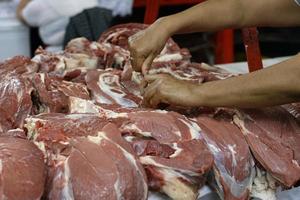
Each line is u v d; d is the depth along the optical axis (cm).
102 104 128
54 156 104
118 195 98
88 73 148
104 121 112
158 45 140
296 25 144
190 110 128
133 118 114
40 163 98
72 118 115
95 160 101
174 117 117
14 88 125
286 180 115
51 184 100
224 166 114
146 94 127
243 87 113
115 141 106
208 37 349
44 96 129
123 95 138
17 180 93
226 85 116
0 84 127
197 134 114
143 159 108
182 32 144
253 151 118
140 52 140
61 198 98
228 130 120
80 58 159
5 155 97
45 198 100
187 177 108
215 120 123
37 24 301
